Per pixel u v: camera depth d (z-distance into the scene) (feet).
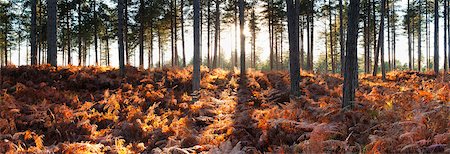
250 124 30.07
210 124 34.27
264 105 41.24
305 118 29.22
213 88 51.57
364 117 26.99
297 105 35.50
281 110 32.96
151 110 37.47
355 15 30.76
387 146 20.85
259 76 58.65
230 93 49.75
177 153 25.71
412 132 20.66
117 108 37.78
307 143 21.91
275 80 56.70
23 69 47.52
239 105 41.86
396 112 26.27
